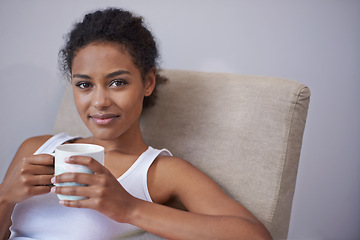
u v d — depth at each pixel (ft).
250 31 4.73
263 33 4.73
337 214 5.29
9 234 3.20
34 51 4.86
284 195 2.92
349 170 5.19
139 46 2.86
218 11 4.71
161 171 2.88
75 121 4.02
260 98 3.06
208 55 4.78
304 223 5.30
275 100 3.00
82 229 2.75
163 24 4.75
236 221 2.45
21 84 4.92
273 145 2.93
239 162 3.01
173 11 4.72
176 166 2.88
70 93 4.13
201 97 3.34
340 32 4.78
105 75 2.69
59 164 2.17
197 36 4.75
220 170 3.05
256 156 2.97
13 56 4.87
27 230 2.91
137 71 2.83
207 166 3.11
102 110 2.72
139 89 2.88
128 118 2.82
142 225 2.42
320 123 4.99
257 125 3.01
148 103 3.48
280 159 2.90
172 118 3.40
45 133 4.97
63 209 2.81
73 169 2.15
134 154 3.13
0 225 2.58
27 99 4.94
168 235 2.42
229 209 2.59
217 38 4.75
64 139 3.26
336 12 4.73
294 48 4.77
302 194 5.22
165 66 4.79
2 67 4.87
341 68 4.87
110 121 2.76
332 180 5.19
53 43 4.83
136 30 2.90
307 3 4.69
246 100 3.11
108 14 2.86
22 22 4.81
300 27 4.73
